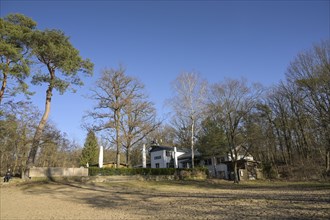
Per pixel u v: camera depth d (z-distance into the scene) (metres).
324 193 19.39
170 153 58.31
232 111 37.28
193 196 20.28
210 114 38.72
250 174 44.53
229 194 21.27
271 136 49.94
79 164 60.19
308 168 41.97
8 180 28.72
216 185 32.91
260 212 11.51
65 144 45.41
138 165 67.06
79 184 30.39
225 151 44.62
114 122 38.06
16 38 25.67
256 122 41.66
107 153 67.56
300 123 45.53
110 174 36.84
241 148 43.78
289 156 49.62
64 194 22.97
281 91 46.88
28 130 32.38
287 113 48.56
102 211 13.80
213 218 10.57
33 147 30.67
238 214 11.21
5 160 36.50
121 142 38.88
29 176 30.50
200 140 47.19
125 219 11.21
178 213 12.17
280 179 41.53
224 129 39.03
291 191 22.39
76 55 28.69
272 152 53.78
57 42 28.53
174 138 63.09
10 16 27.12
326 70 31.48
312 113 36.75
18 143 32.16
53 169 32.50
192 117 42.00
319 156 45.19
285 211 11.49
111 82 38.31
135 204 16.36
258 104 49.06
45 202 18.16
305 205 13.10
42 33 27.27
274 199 16.31
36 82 28.98
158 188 28.86
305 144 46.91
